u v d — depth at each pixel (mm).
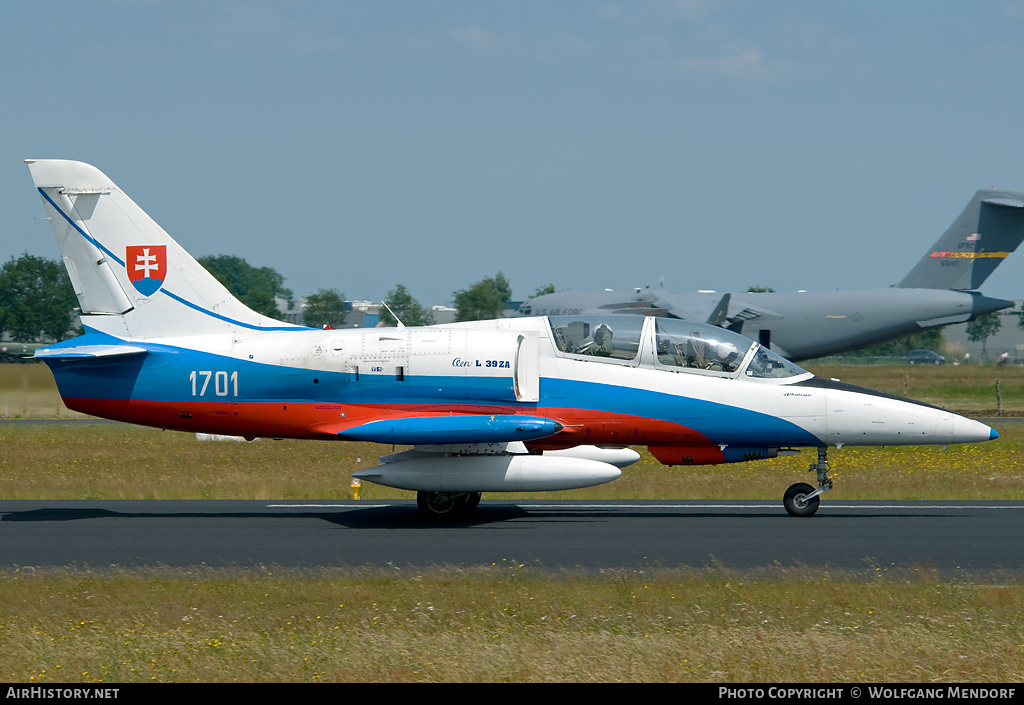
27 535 49000
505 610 32688
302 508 59250
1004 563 41188
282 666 27531
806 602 33750
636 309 150875
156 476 73938
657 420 55031
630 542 46500
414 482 52469
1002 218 156000
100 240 58125
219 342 57062
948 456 85000
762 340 151750
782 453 56656
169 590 35781
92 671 27531
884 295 154875
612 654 28188
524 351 55406
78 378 57312
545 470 52719
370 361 54750
